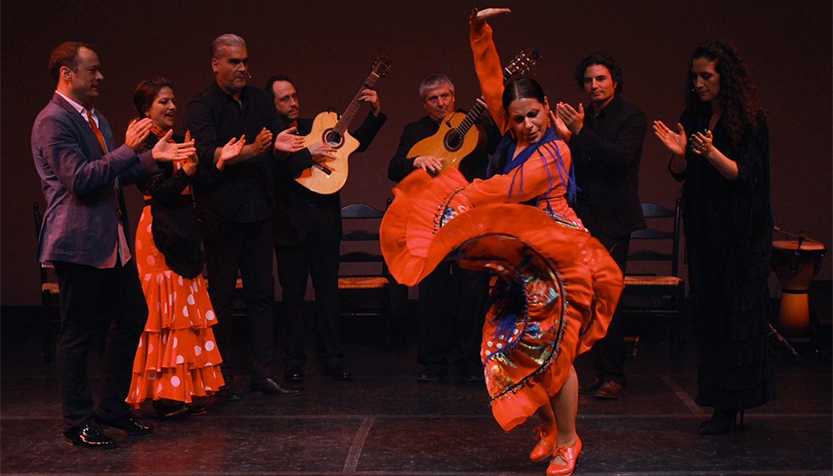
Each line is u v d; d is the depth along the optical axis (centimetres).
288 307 474
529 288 309
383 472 334
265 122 444
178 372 401
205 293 416
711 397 374
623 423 391
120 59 626
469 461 345
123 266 374
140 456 355
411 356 538
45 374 499
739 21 626
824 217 636
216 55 428
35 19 624
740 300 364
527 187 308
